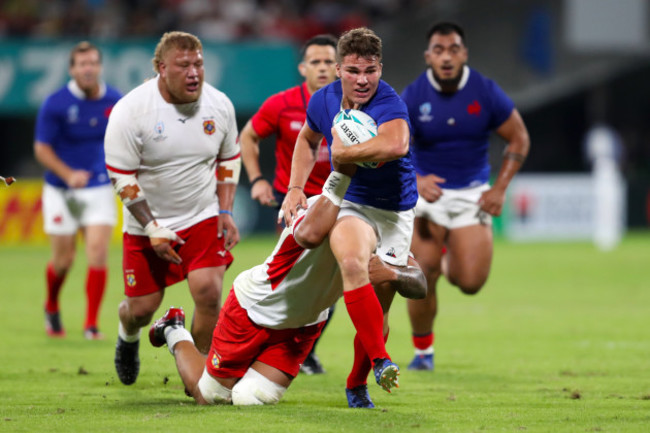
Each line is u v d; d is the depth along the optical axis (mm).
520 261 58281
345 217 15938
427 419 16094
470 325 32969
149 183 19375
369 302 15336
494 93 24359
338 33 78750
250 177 24156
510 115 24547
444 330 31734
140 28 71000
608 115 86500
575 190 74812
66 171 28688
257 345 16781
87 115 29781
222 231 19703
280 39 76062
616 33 77750
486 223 24703
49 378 21641
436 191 23891
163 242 18625
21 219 64875
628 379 21828
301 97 23234
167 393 19438
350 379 17422
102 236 29328
